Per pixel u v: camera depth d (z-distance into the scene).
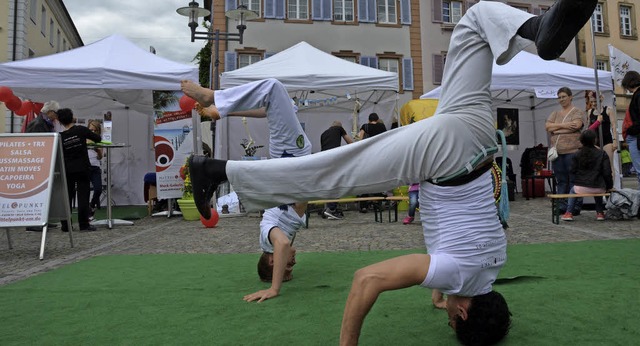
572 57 27.42
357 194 2.26
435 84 24.22
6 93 8.09
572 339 2.45
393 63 24.02
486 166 2.28
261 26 22.50
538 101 13.91
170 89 8.97
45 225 5.68
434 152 2.14
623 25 30.88
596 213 8.20
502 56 2.05
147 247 6.18
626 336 2.47
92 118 13.41
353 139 11.64
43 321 2.95
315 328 2.70
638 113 7.49
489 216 2.26
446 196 2.23
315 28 23.09
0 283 4.12
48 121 8.75
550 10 1.84
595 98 9.66
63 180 6.14
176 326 2.80
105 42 9.66
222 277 4.18
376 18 23.66
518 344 2.39
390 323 2.77
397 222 8.47
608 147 9.05
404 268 2.12
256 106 3.44
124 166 13.72
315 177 2.26
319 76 10.65
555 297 3.22
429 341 2.47
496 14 2.09
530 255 4.81
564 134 8.41
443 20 24.47
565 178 8.55
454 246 2.21
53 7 30.28
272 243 3.67
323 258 4.98
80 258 5.44
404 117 12.97
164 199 10.98
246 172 2.34
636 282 3.61
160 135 10.12
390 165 2.18
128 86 8.80
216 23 22.08
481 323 2.27
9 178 5.80
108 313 3.10
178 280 4.09
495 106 13.92
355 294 2.11
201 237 7.06
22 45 22.53
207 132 14.32
